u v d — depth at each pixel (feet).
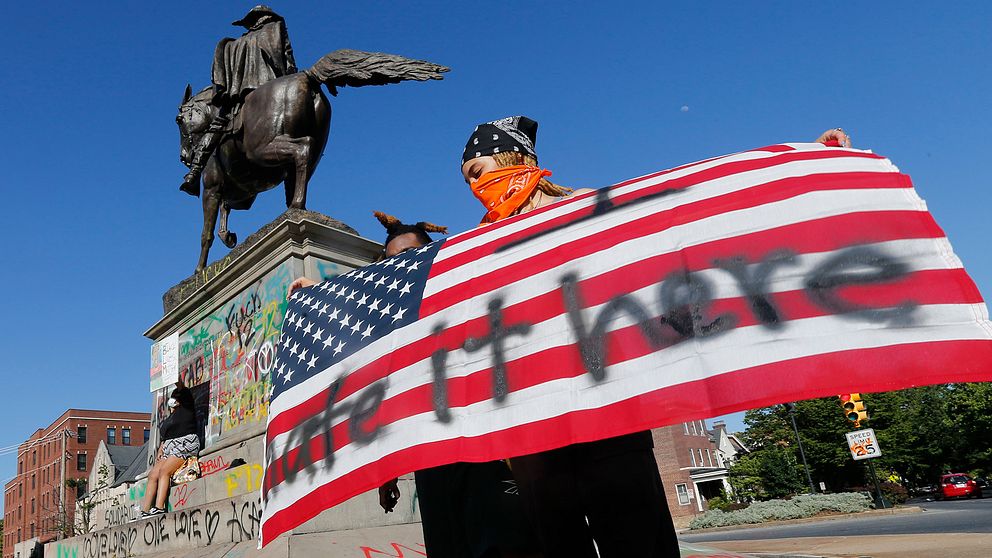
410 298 7.02
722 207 5.56
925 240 4.88
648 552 5.27
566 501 5.46
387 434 6.27
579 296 5.79
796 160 5.68
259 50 24.57
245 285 21.15
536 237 6.56
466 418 5.86
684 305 5.21
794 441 146.10
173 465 20.01
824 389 4.48
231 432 20.01
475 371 6.03
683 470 154.10
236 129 23.65
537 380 5.63
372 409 6.53
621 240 5.90
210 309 22.91
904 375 4.39
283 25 25.53
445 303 6.66
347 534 13.19
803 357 4.64
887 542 37.01
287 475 6.99
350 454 6.50
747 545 43.91
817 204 5.24
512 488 6.83
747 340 4.87
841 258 4.94
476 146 7.95
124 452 154.92
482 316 6.27
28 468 233.14
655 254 5.61
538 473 5.53
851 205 5.15
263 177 24.64
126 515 24.50
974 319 4.53
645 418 4.95
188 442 20.59
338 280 8.25
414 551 12.89
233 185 25.18
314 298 8.21
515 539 6.63
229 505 15.26
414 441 6.03
